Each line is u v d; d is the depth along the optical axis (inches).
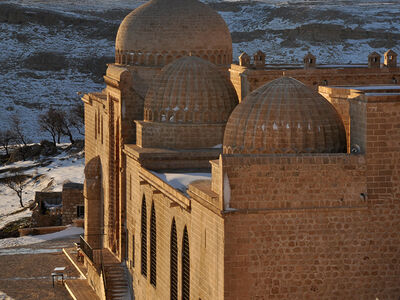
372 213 2598.4
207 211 2743.6
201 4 4532.5
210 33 4448.8
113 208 4626.0
